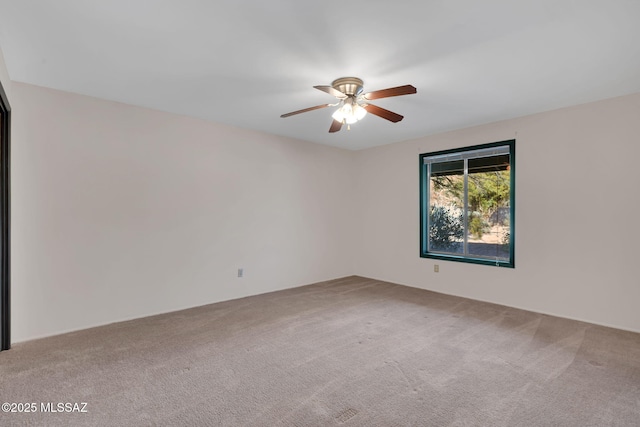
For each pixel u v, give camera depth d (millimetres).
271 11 1855
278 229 4828
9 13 1862
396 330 3213
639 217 3145
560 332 3156
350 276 5816
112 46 2260
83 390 2135
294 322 3436
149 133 3623
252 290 4539
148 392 2121
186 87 2998
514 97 3244
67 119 3129
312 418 1872
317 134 4762
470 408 1965
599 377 2312
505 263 4055
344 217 5781
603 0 1753
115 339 2967
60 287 3105
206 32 2078
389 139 5066
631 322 3189
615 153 3268
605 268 3336
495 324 3377
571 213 3541
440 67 2568
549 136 3680
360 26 2006
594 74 2709
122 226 3457
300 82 2859
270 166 4723
